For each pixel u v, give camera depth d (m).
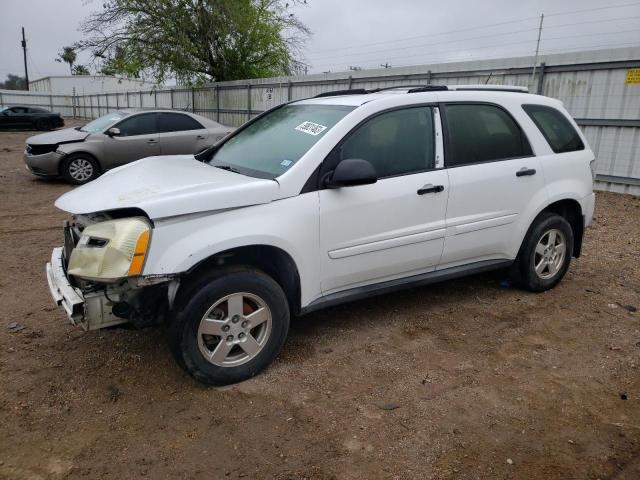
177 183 3.46
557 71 10.54
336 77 15.75
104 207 3.15
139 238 3.04
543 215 4.95
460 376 3.62
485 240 4.52
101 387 3.44
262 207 3.43
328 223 3.66
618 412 3.25
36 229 7.47
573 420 3.16
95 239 3.14
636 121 9.54
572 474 2.71
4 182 11.37
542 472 2.72
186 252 3.13
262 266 3.67
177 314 3.22
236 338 3.42
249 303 3.48
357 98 4.23
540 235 4.89
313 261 3.65
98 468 2.72
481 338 4.18
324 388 3.45
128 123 11.15
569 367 3.77
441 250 4.27
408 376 3.61
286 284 3.65
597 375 3.67
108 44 21.59
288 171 3.57
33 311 4.59
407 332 4.26
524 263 4.91
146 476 2.67
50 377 3.54
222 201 3.28
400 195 3.94
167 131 11.42
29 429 3.01
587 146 5.28
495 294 5.08
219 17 21.20
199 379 3.35
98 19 21.38
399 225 3.98
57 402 3.27
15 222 7.86
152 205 3.08
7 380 3.49
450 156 4.27
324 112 4.18
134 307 3.22
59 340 4.06
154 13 21.33
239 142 4.56
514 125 4.72
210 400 3.31
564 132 5.10
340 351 3.94
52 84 52.47
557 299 4.98
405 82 13.61
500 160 4.56
